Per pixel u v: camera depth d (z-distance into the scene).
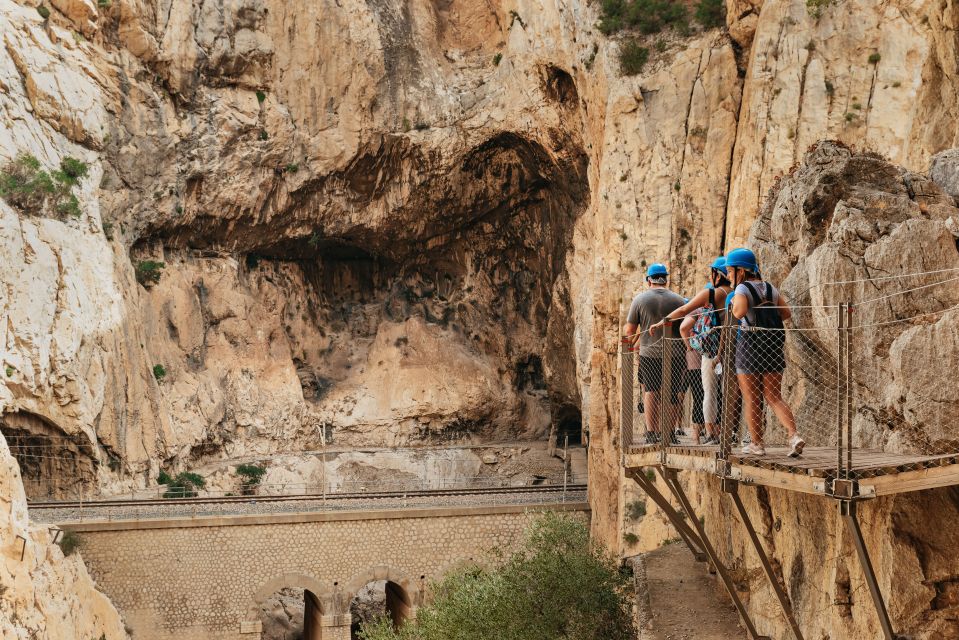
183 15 46.34
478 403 51.75
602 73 36.81
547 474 50.09
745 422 10.48
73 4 42.88
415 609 36.16
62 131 41.69
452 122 48.00
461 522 37.00
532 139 44.88
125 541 34.19
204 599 34.59
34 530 30.14
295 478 46.94
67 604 30.56
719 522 15.96
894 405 9.21
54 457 38.53
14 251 36.75
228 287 48.75
